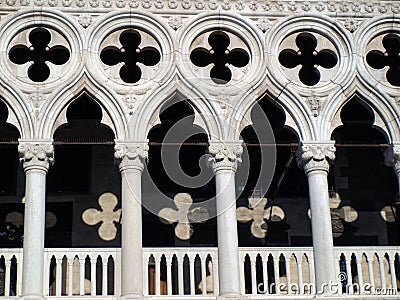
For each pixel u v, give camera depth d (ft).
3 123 120.26
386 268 112.78
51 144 101.45
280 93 105.60
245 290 107.65
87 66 104.06
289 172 123.03
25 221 98.73
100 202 119.85
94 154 121.80
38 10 105.50
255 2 108.06
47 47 105.19
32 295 95.71
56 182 120.37
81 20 106.01
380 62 112.78
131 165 101.45
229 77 111.55
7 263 98.84
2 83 102.89
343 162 124.36
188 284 111.96
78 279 110.93
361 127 124.36
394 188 123.75
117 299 96.73
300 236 120.78
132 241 98.48
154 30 106.42
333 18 108.58
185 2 107.34
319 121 104.78
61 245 117.50
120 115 103.14
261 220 120.78
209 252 100.53
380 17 108.88
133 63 110.52
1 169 120.26
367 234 121.49
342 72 106.83
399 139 105.60
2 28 104.88
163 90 104.27
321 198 102.01
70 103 103.76
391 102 106.42
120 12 106.32
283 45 107.55
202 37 107.04
